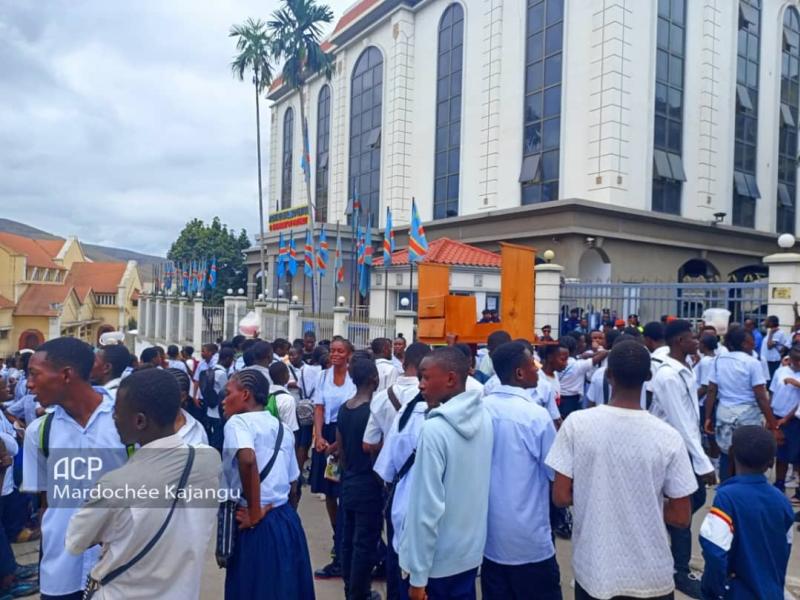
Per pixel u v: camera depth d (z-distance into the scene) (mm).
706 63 21875
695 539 5574
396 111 27531
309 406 6609
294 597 3322
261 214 30188
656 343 5797
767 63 24859
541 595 3139
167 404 2381
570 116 20250
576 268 18828
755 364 5719
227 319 22453
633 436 2668
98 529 2195
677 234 20859
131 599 2182
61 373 2846
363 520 4094
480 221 22125
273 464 3451
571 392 7223
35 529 5656
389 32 28391
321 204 34062
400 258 20000
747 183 23859
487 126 23266
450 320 7320
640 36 19578
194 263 34000
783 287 9719
